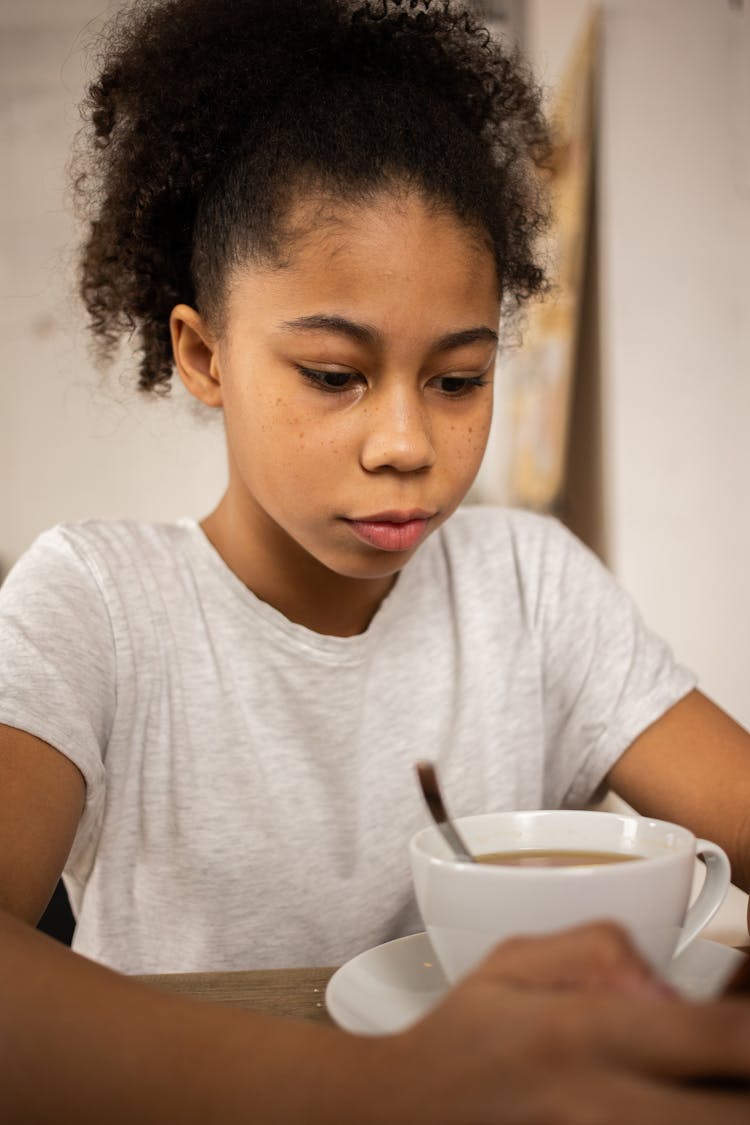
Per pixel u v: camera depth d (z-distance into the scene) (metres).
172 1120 0.37
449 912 0.48
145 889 0.88
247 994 0.57
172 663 0.89
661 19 1.91
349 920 0.91
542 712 1.01
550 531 1.08
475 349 0.72
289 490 0.72
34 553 0.90
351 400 0.70
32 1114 0.40
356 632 0.94
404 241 0.69
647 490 1.95
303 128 0.74
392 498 0.70
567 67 2.30
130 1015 0.42
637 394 1.96
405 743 0.95
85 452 3.67
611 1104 0.30
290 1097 0.36
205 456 3.68
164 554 0.93
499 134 0.95
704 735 0.93
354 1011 0.49
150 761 0.88
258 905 0.89
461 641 0.99
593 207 2.06
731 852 0.84
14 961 0.46
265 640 0.91
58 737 0.73
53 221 3.66
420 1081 0.33
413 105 0.76
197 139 0.81
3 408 3.67
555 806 1.03
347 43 0.85
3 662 0.76
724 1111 0.30
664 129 1.91
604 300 2.01
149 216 0.86
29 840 0.66
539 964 0.35
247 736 0.90
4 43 3.63
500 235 0.81
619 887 0.46
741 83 1.81
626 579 1.98
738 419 1.83
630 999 0.32
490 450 3.25
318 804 0.91
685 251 1.89
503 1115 0.31
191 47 0.88
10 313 3.65
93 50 1.03
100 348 1.07
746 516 1.83
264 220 0.72
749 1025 0.31
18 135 3.64
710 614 1.88
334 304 0.69
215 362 0.83
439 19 0.94
